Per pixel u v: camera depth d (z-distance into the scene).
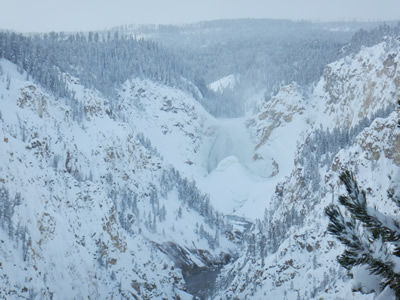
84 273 124.81
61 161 177.75
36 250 112.62
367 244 13.03
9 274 98.50
